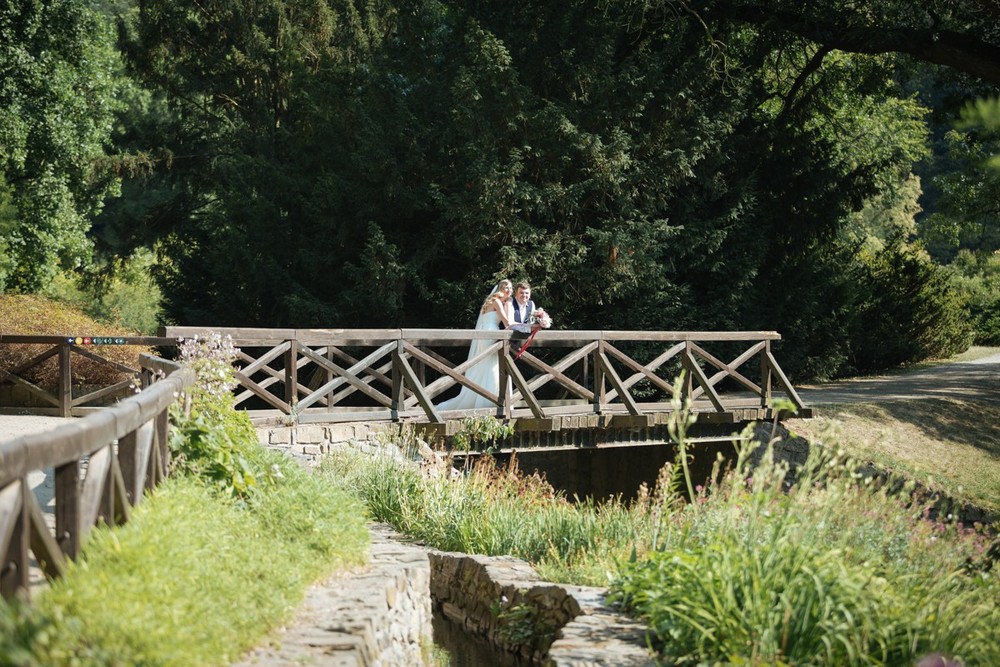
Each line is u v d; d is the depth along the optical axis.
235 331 10.59
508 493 10.59
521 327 12.45
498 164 17.41
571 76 18.77
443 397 19.11
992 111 5.52
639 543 8.07
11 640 3.03
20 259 25.55
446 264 19.23
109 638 3.49
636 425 12.79
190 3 27.97
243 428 7.56
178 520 5.10
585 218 19.05
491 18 19.31
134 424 4.96
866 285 26.28
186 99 30.00
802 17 20.72
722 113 19.22
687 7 20.27
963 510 14.01
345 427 10.95
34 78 24.58
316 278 19.55
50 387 14.66
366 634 4.96
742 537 5.60
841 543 5.27
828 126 28.20
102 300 34.97
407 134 18.81
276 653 4.48
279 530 6.34
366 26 24.72
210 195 31.95
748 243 20.14
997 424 19.00
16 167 24.89
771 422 14.74
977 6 18.02
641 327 19.09
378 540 8.26
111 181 29.78
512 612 7.47
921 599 5.10
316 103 20.14
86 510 4.23
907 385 22.88
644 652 5.12
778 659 4.50
